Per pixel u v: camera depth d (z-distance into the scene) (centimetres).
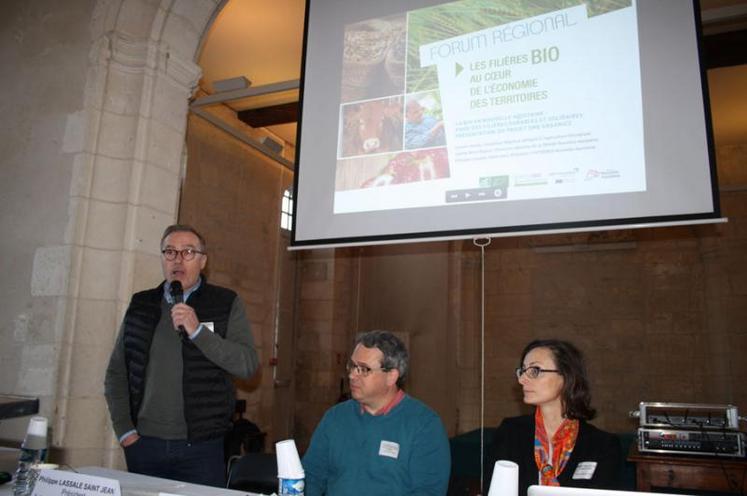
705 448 246
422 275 777
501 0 303
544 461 195
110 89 353
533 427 205
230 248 671
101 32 359
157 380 240
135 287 338
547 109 281
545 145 277
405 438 198
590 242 745
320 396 756
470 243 787
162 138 365
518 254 770
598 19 280
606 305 732
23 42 389
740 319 681
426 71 312
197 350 244
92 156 343
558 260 757
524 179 278
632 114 265
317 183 324
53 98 364
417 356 757
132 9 361
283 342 758
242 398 677
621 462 189
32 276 338
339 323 782
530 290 758
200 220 623
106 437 322
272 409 728
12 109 377
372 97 323
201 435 237
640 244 733
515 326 752
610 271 738
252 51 571
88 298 330
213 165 647
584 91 276
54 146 354
